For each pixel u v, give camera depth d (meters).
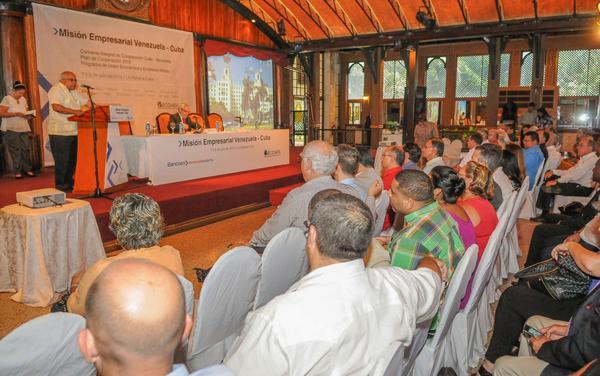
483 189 2.84
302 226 2.60
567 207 4.53
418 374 2.11
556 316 2.32
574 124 13.64
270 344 1.23
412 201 2.22
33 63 7.09
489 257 2.36
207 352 2.02
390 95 16.53
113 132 5.44
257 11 12.35
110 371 0.84
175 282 0.87
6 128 6.62
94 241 3.53
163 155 5.98
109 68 8.17
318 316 1.25
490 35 10.59
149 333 0.80
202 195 5.52
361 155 3.80
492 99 14.13
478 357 2.62
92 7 7.93
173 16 9.55
